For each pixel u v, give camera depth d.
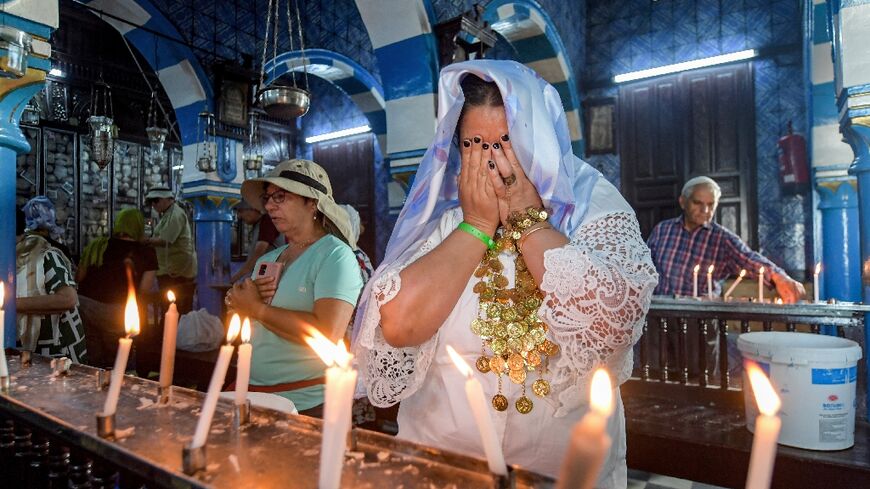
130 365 5.74
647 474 3.12
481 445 1.06
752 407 2.75
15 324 2.43
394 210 9.68
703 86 7.76
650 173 8.12
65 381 1.39
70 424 0.99
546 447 1.04
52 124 8.09
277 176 2.05
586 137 8.55
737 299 3.57
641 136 8.18
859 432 2.70
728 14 7.59
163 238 6.55
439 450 0.83
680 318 3.42
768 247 7.32
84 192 8.47
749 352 2.74
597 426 0.32
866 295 3.00
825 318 2.96
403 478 0.79
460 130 1.09
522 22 6.88
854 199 5.17
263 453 0.89
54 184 8.16
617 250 1.01
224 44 7.13
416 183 1.20
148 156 9.28
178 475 0.75
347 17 8.54
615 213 1.07
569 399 0.99
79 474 0.99
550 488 0.67
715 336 3.85
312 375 1.87
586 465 0.31
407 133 5.21
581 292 0.93
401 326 1.02
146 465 0.80
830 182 5.21
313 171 2.06
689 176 7.83
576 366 0.96
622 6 8.34
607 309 0.93
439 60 5.17
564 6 7.77
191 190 7.00
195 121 6.92
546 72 7.79
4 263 2.39
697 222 4.05
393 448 0.87
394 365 1.17
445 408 1.10
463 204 1.07
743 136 7.48
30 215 2.77
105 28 8.70
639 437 2.86
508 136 1.03
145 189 9.22
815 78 5.38
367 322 1.12
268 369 1.88
